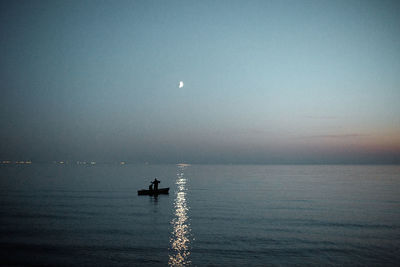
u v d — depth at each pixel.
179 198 43.59
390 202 38.97
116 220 26.30
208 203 38.25
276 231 22.47
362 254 16.92
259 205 36.44
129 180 88.25
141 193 46.22
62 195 45.25
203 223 25.36
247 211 31.80
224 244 18.97
